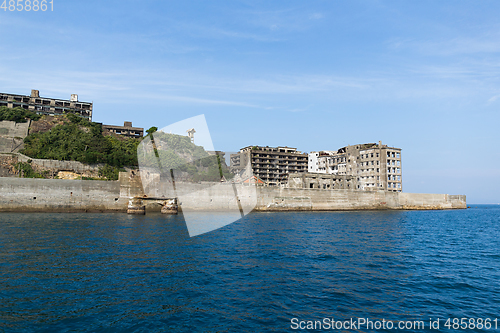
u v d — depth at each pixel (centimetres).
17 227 3738
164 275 1627
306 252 2466
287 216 7656
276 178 14312
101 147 8619
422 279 1747
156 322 1090
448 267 2095
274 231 3919
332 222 5962
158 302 1266
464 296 1463
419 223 6353
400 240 3512
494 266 2172
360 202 11169
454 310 1282
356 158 13362
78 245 2478
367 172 12975
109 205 6862
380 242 3256
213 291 1415
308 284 1580
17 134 8806
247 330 1055
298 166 15062
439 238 3859
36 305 1202
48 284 1450
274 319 1148
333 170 14300
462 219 8275
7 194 6275
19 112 9438
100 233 3228
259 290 1455
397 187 12988
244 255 2209
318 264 2045
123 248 2350
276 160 14512
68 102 12162
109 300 1273
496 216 10731
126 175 6975
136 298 1302
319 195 10300
